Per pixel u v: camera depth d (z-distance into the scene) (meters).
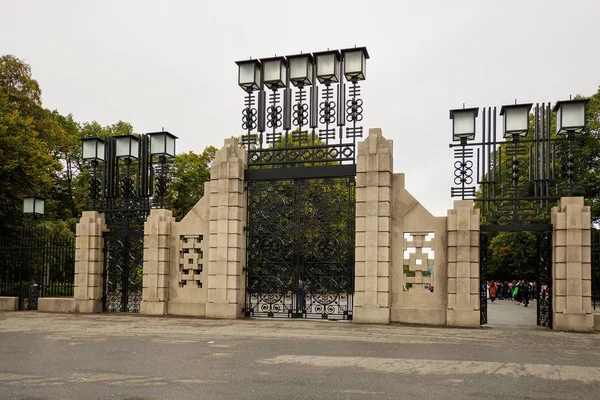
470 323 14.63
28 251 20.52
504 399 6.75
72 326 14.74
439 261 15.27
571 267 14.11
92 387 7.42
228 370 8.55
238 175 16.91
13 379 7.96
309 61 16.94
